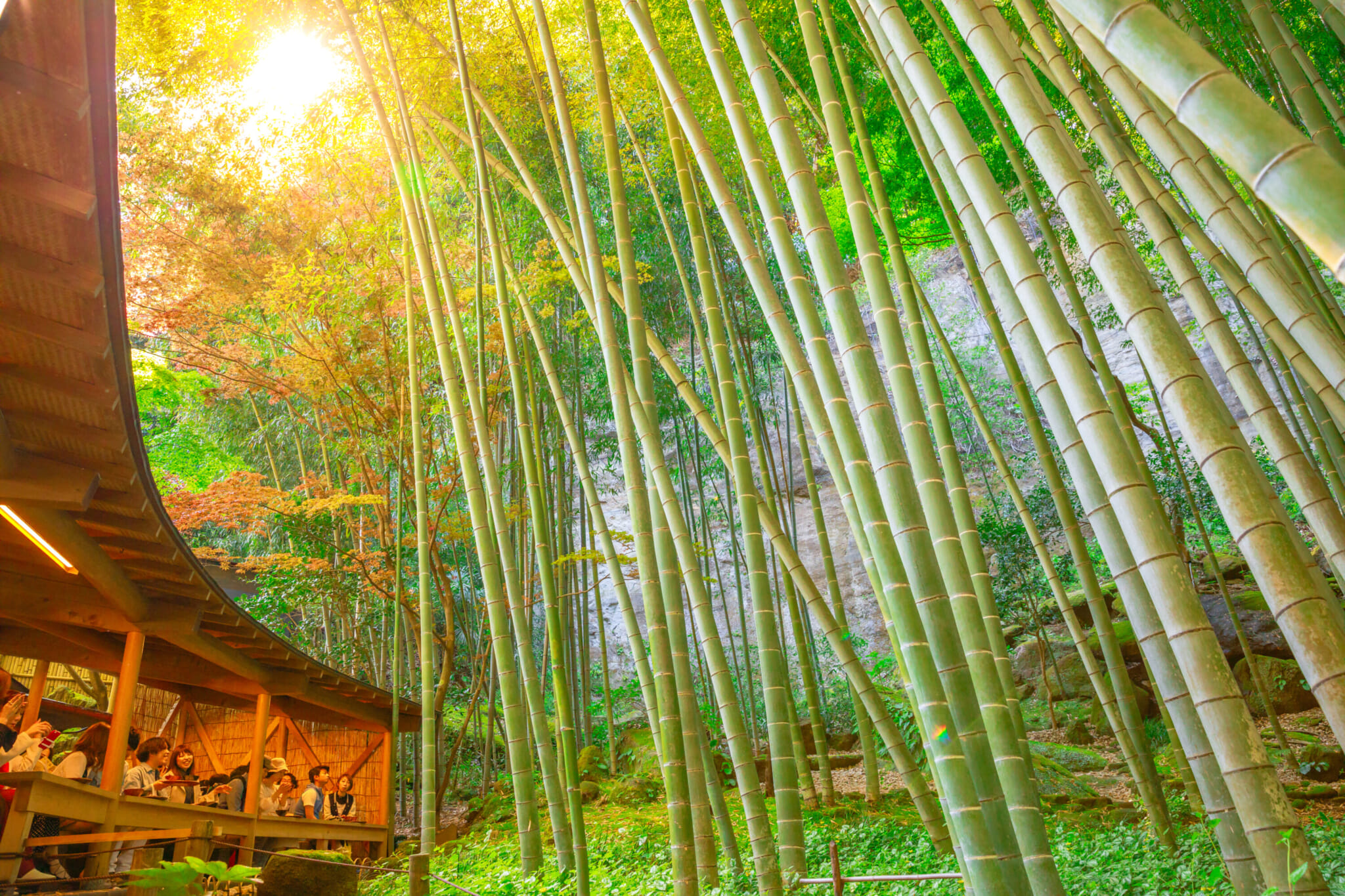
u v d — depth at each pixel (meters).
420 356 8.74
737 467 3.55
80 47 1.90
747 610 13.27
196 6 5.83
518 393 4.15
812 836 4.94
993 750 2.10
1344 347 1.96
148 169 8.03
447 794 9.78
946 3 1.96
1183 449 11.23
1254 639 9.70
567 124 3.74
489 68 6.40
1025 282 1.80
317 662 6.52
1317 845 3.98
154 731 7.35
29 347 2.83
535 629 12.21
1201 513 10.98
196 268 8.55
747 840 5.26
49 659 5.29
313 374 8.55
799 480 15.26
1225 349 2.74
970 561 3.47
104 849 3.94
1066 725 9.73
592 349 9.91
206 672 6.07
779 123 2.21
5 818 3.54
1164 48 0.98
